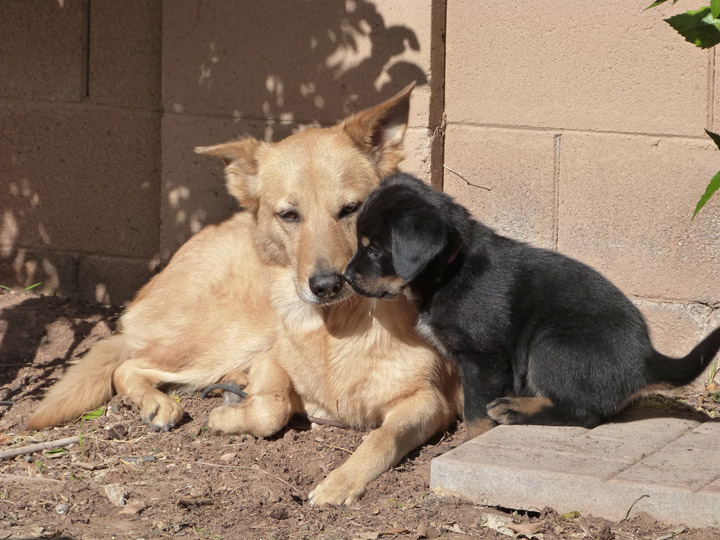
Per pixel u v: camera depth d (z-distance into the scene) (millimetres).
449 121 2770
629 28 2674
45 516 2391
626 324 2504
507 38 2727
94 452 2537
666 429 2496
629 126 2693
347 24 2760
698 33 2295
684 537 2324
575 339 2492
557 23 2701
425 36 2725
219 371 2723
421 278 2527
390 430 2506
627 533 2338
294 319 2602
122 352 2725
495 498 2402
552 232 2748
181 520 2383
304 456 2529
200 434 2588
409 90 2570
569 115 2717
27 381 2742
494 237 2562
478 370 2529
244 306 2715
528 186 2750
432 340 2555
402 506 2410
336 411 2605
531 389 2533
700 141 2668
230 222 2770
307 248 2527
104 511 2402
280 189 2553
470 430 2529
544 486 2383
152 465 2506
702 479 2363
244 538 2354
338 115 2791
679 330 2705
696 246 2686
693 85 2660
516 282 2529
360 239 2518
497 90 2740
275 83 2814
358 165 2564
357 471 2449
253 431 2570
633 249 2715
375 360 2566
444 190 2789
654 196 2695
